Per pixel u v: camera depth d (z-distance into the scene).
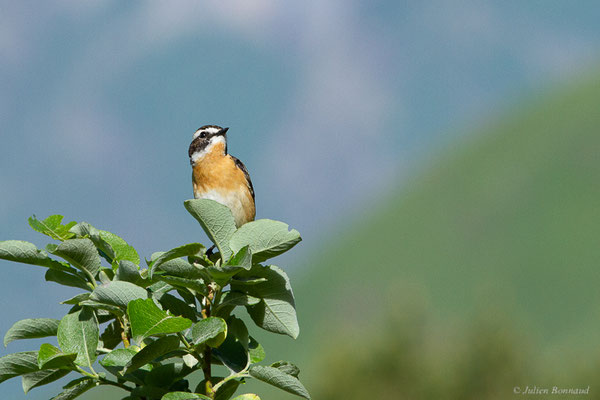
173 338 4.30
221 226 4.76
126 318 4.94
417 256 181.00
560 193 179.00
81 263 4.91
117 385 4.76
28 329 4.73
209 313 4.96
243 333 4.89
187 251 4.74
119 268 4.74
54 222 5.17
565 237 163.38
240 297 4.76
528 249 164.62
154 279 4.83
